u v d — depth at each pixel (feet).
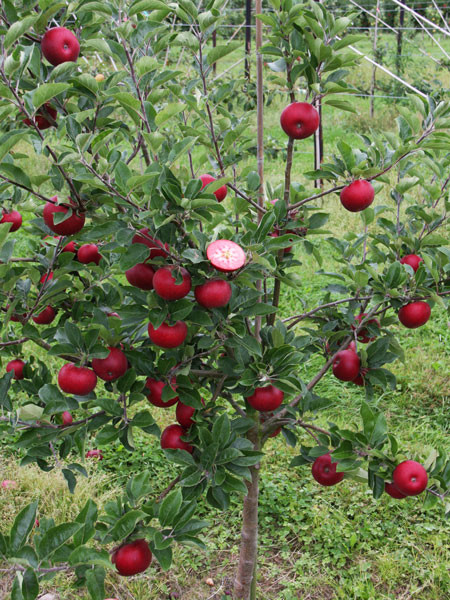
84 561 4.07
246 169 6.22
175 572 7.32
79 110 4.90
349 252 6.18
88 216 4.82
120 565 4.51
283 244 4.72
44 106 4.90
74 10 4.72
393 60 30.76
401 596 6.96
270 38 4.94
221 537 7.75
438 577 7.13
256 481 6.10
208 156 6.08
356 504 8.09
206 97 5.36
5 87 4.19
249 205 5.89
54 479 8.12
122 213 4.48
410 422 9.57
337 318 6.19
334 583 7.13
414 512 8.06
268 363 5.14
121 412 4.98
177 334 4.57
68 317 5.69
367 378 5.72
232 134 5.42
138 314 4.80
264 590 7.13
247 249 4.33
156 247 4.41
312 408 5.70
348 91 4.86
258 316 5.47
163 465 8.95
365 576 7.13
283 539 7.70
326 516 7.90
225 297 4.42
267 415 5.93
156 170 4.35
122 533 4.34
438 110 5.19
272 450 9.13
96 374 4.93
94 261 5.52
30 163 17.84
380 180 5.68
